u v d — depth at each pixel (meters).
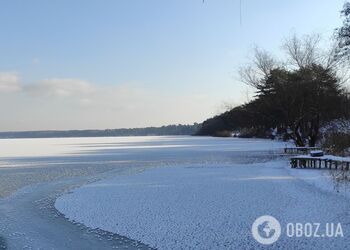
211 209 14.86
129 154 51.47
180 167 32.28
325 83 42.19
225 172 27.17
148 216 14.22
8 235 12.62
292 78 43.53
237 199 16.55
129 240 11.71
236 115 94.69
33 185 23.67
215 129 156.88
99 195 18.88
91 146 83.19
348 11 24.75
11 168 34.25
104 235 12.31
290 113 44.25
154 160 40.81
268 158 39.78
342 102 41.16
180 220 13.48
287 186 19.56
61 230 13.05
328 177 21.19
